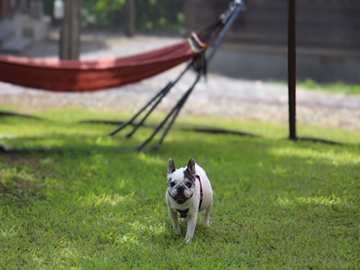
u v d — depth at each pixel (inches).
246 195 304.2
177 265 214.8
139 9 1277.1
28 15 1163.3
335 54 852.0
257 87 761.6
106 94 668.1
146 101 648.4
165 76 781.9
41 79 373.4
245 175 342.0
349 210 276.7
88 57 902.4
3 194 297.6
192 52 385.1
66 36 723.4
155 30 1249.4
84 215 268.1
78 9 722.8
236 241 243.0
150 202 288.2
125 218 263.9
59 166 351.6
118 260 219.8
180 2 1317.7
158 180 326.0
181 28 1273.4
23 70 361.7
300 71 870.4
